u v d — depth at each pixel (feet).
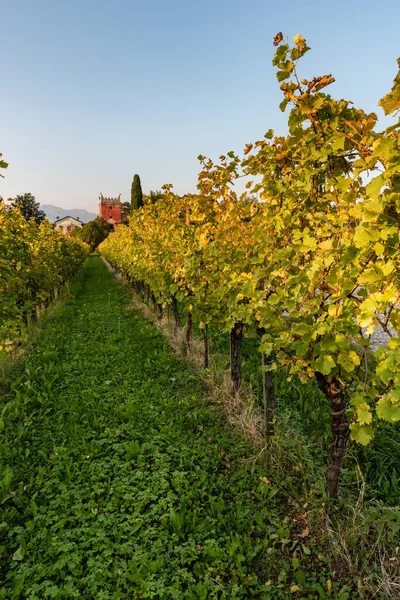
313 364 7.87
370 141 6.72
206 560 8.31
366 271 6.16
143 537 8.95
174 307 24.09
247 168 11.23
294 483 10.53
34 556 8.48
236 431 13.33
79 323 30.91
